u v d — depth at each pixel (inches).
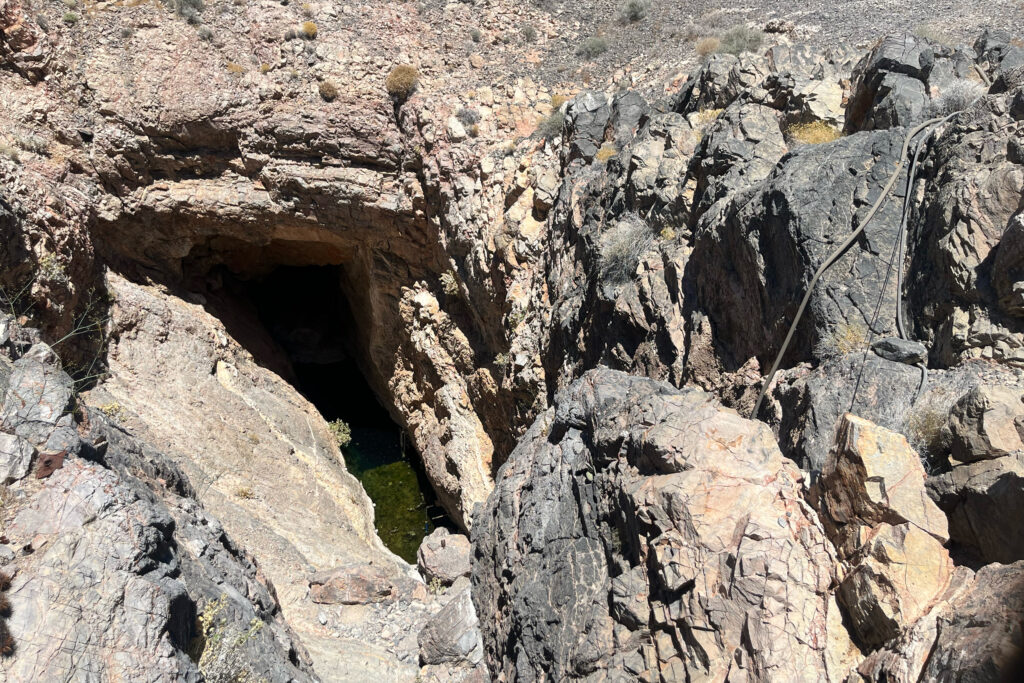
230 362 1065.5
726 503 364.8
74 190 938.1
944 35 754.2
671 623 354.3
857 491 343.3
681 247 617.0
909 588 314.3
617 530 418.0
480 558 573.0
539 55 1027.3
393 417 1203.9
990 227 425.7
